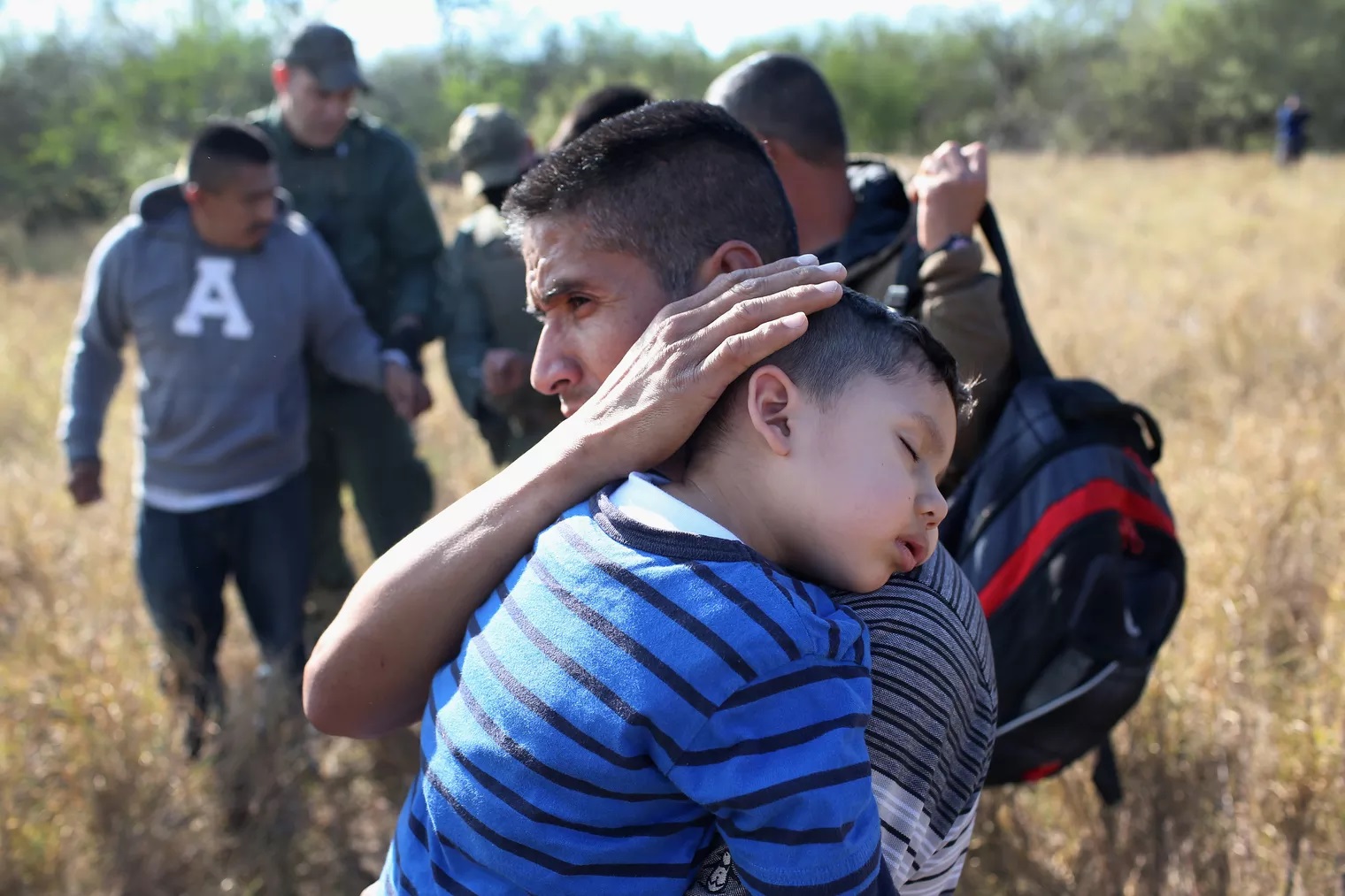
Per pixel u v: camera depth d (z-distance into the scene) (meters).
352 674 1.30
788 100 2.29
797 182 2.33
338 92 4.02
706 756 1.01
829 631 1.06
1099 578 1.85
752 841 1.00
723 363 1.12
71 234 17.12
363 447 4.18
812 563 1.14
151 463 3.52
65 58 20.81
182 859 3.10
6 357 8.09
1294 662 3.47
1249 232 11.90
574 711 1.05
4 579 4.56
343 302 3.76
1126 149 41.16
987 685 1.31
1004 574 1.91
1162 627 1.96
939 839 1.27
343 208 4.16
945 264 2.02
